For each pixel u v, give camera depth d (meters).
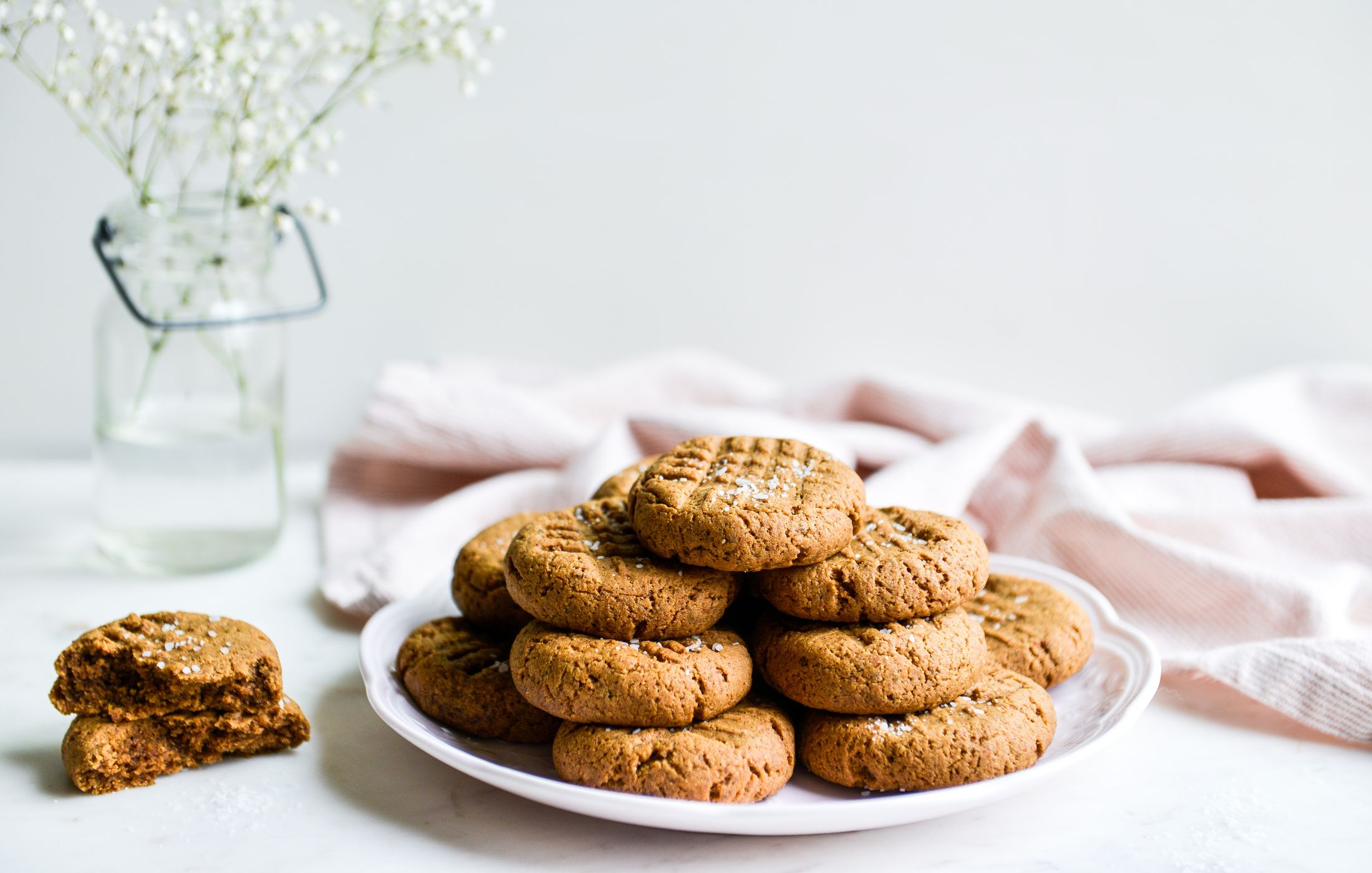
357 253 0.81
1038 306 0.85
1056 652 0.56
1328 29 0.80
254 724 0.53
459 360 0.80
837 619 0.52
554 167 0.81
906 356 0.86
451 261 0.82
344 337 0.82
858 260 0.84
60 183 0.76
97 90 0.61
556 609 0.51
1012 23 0.80
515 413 0.73
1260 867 0.49
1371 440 0.76
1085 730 0.53
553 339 0.84
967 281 0.84
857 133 0.81
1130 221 0.83
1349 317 0.84
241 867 0.49
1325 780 0.53
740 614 0.55
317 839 0.50
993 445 0.69
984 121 0.81
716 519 0.51
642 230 0.82
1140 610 0.63
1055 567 0.65
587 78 0.80
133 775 0.52
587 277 0.83
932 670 0.51
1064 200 0.83
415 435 0.72
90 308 0.79
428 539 0.66
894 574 0.52
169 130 0.66
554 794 0.48
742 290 0.84
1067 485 0.66
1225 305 0.84
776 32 0.80
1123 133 0.81
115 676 0.52
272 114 0.66
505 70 0.79
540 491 0.70
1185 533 0.67
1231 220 0.83
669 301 0.84
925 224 0.83
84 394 0.80
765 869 0.49
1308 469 0.71
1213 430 0.72
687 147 0.81
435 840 0.50
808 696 0.51
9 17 0.73
